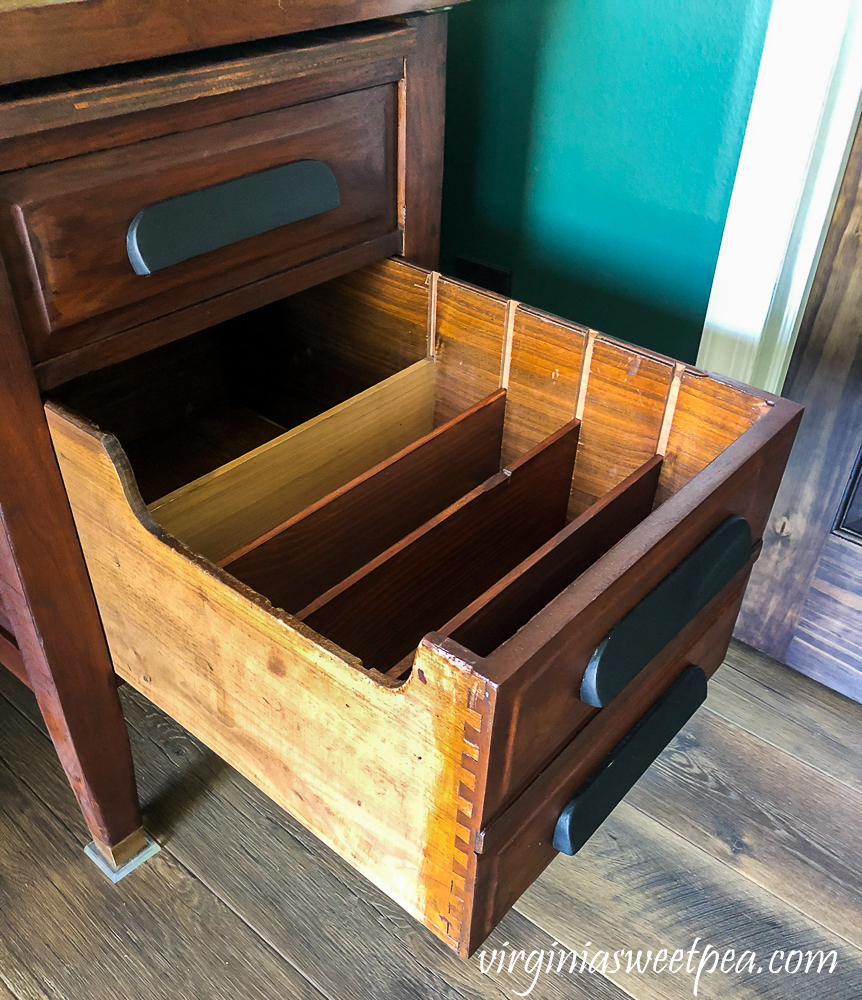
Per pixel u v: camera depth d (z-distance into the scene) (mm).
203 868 943
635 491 778
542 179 1163
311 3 681
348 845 658
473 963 875
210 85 644
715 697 1156
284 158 742
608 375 805
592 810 653
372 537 816
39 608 715
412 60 800
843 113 902
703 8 940
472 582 829
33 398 640
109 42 573
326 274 838
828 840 995
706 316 1093
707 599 683
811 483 1059
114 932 885
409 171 859
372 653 750
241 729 690
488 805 527
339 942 887
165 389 1115
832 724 1126
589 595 527
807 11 859
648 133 1043
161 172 656
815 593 1117
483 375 900
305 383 1090
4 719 1083
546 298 1251
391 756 555
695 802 1029
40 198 591
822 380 1001
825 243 942
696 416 764
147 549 639
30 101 550
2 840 959
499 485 784
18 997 834
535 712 523
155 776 1027
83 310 648
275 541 706
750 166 966
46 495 678
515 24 1077
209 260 725
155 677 753
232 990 847
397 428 924
